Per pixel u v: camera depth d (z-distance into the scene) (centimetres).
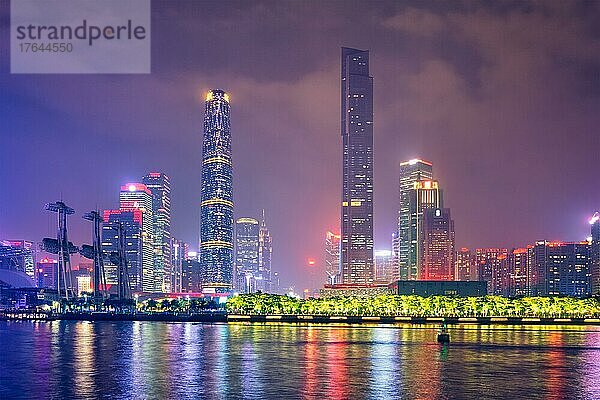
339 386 17562
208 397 16138
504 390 17025
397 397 16100
